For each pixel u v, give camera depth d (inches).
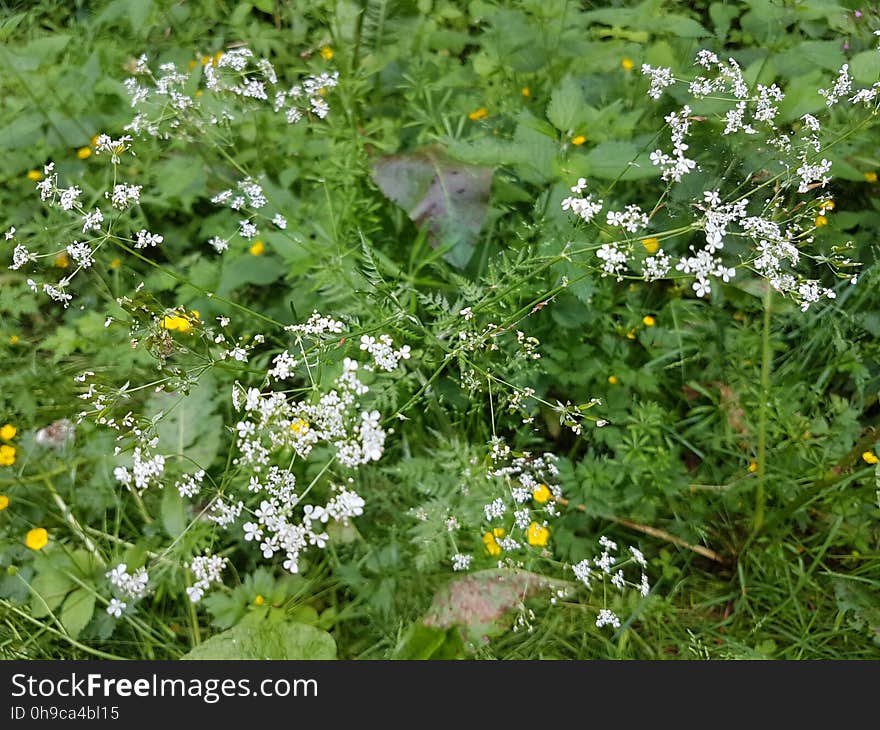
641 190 100.5
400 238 99.6
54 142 103.6
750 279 96.7
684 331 97.3
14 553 92.0
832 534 92.3
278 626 89.2
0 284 98.7
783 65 100.5
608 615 88.5
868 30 106.9
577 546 92.3
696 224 87.9
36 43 104.5
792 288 88.5
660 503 94.1
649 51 101.3
